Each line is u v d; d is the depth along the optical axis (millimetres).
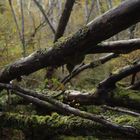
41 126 3762
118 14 2336
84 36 2602
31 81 6129
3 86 3484
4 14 8766
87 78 7582
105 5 10984
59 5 9648
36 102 3373
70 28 10883
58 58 2959
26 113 4246
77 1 11039
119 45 3010
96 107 4176
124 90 3670
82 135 3574
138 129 2951
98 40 2584
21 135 4703
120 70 3584
